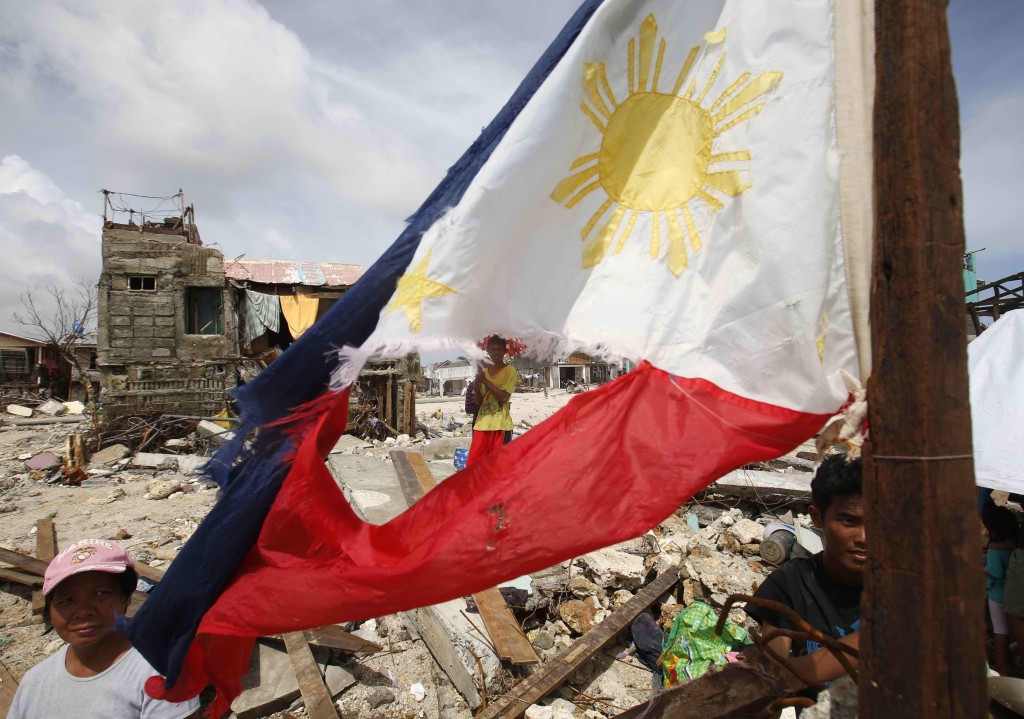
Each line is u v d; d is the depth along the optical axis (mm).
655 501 1275
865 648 1009
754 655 1422
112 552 1808
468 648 3588
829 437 1194
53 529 6301
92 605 1767
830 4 1211
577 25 1544
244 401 1541
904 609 953
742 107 1322
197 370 14891
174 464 11023
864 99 1161
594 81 1463
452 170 1589
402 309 1414
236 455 1559
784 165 1240
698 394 1316
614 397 1392
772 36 1292
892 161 974
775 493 6262
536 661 3486
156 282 14844
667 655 2555
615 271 1458
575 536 1280
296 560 1499
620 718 1354
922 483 939
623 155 1473
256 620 1462
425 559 1301
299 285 17172
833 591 1659
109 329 14414
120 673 1782
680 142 1424
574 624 4129
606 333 1431
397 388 14664
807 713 1357
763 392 1266
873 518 1006
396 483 6859
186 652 1547
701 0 1423
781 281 1225
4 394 26156
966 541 934
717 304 1334
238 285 15867
